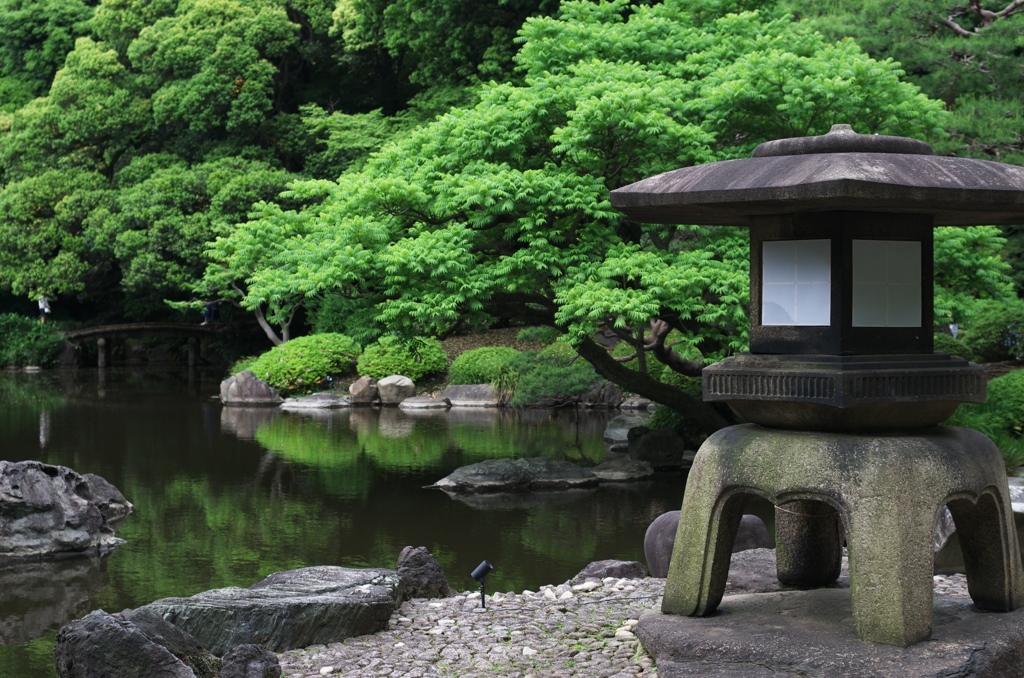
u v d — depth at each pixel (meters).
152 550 9.12
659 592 6.06
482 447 15.73
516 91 11.27
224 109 29.22
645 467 13.31
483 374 23.23
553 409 21.73
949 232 10.84
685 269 10.25
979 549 4.54
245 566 8.47
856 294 4.25
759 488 4.32
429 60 27.52
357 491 12.09
